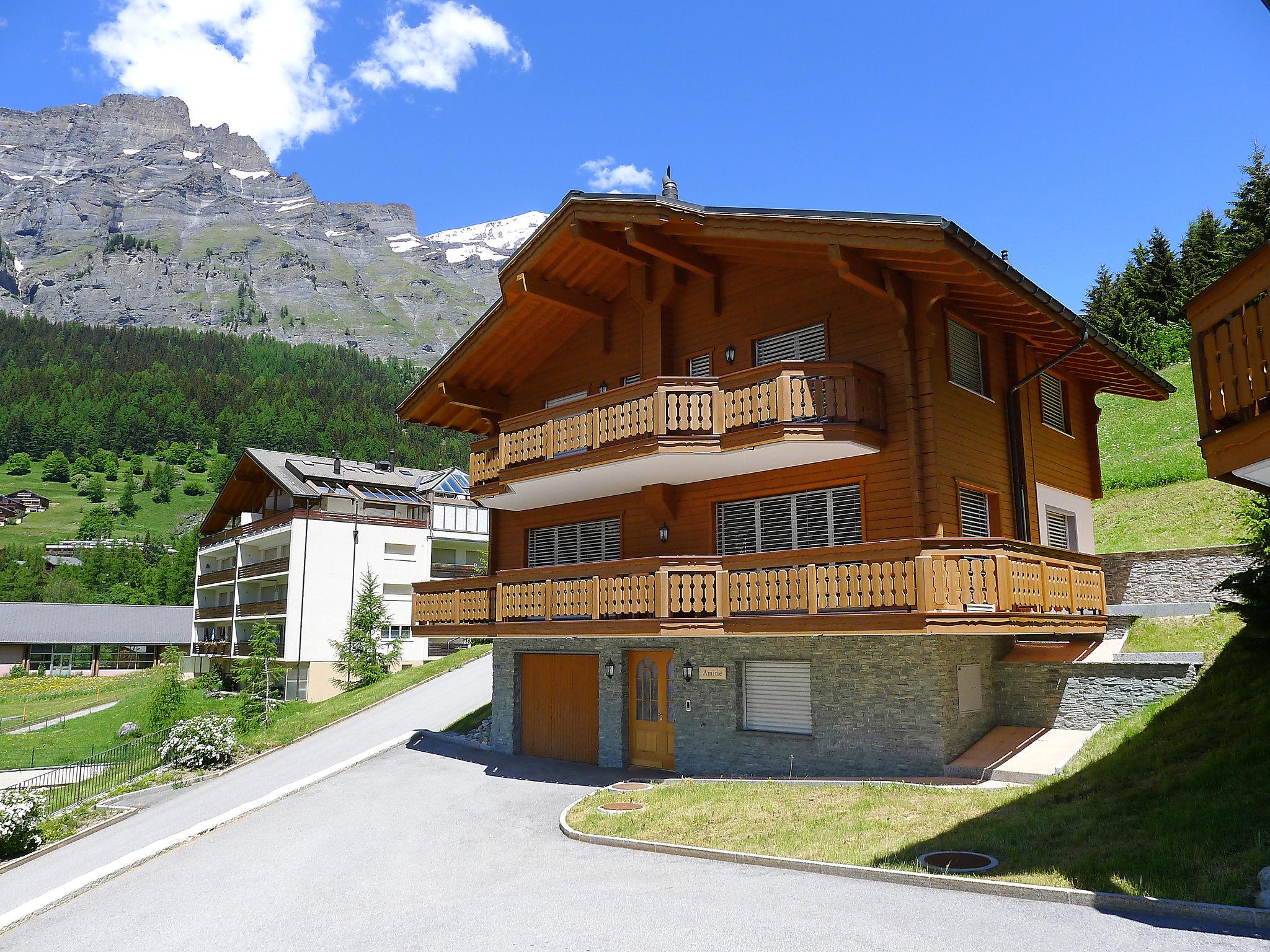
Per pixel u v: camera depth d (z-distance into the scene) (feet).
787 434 47.91
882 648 48.24
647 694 60.44
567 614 56.24
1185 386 115.55
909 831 35.70
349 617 143.74
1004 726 50.75
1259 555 44.93
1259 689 39.45
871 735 48.14
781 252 51.72
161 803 69.56
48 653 234.38
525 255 62.28
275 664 144.66
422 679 107.86
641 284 62.59
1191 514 74.23
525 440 61.67
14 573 348.59
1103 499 86.89
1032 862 30.01
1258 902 24.22
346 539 151.23
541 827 45.42
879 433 49.49
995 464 54.39
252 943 31.53
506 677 70.44
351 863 42.01
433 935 29.58
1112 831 31.42
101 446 614.34
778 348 56.49
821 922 26.81
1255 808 29.89
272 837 49.75
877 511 49.98
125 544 416.26
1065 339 54.03
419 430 650.43
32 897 47.03
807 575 46.42
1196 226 173.78
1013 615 43.55
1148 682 45.96
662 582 49.70
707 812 42.55
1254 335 26.48
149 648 246.68
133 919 37.04
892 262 47.37
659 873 34.68
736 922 27.48
